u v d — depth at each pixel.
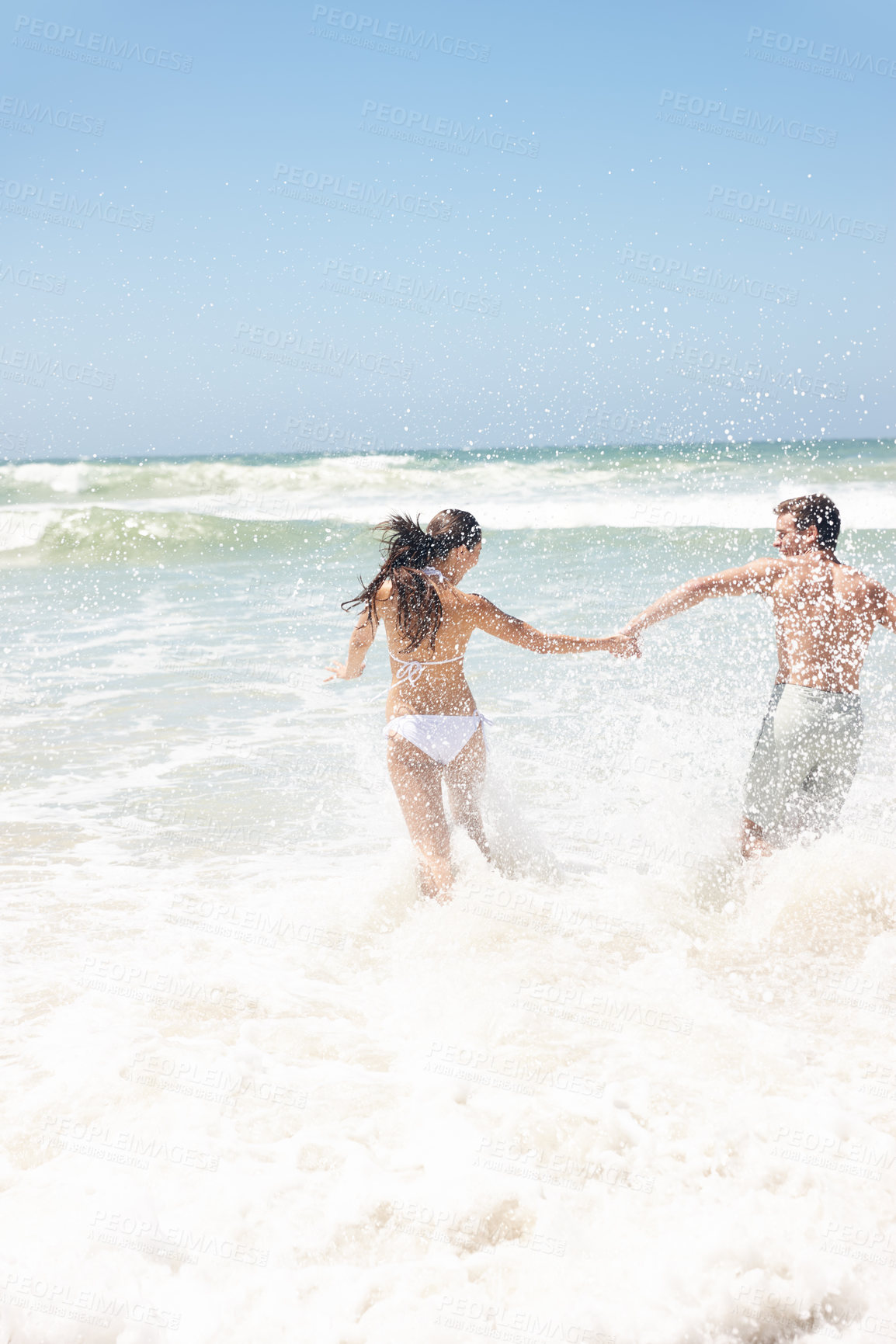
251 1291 1.85
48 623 9.90
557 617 9.17
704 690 6.82
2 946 3.37
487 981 3.07
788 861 3.91
